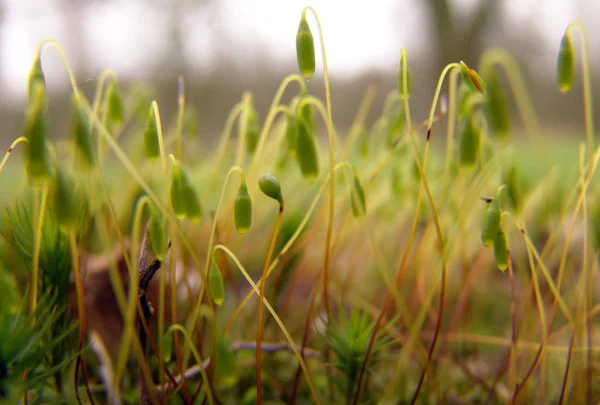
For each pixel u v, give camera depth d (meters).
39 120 0.06
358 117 0.09
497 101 0.08
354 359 0.08
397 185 0.09
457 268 0.10
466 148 0.07
